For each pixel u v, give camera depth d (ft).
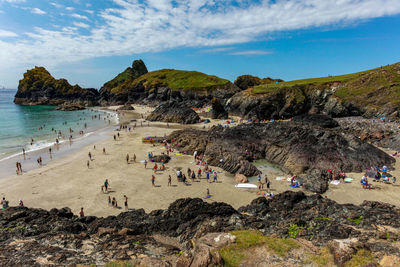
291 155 151.23
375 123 220.84
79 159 168.55
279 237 63.57
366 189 114.62
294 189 119.03
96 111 513.04
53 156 176.76
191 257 50.47
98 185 124.47
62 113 478.59
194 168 150.51
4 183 126.72
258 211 86.07
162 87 582.35
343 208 79.00
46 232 72.84
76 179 132.36
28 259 54.13
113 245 63.46
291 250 55.01
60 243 64.49
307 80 375.86
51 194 113.91
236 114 376.68
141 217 85.40
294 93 323.78
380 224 67.82
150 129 286.25
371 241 57.57
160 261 50.44
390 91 263.08
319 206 82.84
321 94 316.60
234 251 54.24
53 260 53.31
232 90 499.51
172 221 80.69
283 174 141.08
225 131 193.36
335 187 118.42
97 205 103.45
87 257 56.44
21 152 188.24
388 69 294.87
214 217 80.53
